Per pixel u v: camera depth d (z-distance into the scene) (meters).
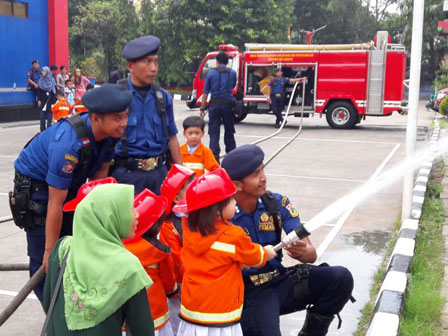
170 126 3.50
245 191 2.48
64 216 2.83
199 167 5.18
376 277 4.22
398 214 6.20
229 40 30.62
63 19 17.11
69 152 2.54
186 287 2.33
